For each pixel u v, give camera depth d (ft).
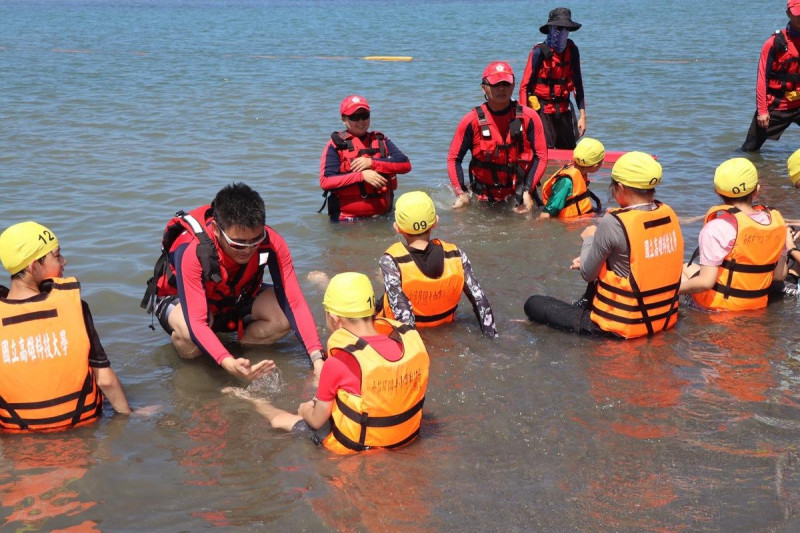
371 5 201.87
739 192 18.93
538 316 19.08
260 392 16.33
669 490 12.38
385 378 13.38
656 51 76.33
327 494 12.50
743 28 101.91
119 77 61.57
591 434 14.08
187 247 16.78
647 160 17.70
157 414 15.35
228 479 13.03
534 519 11.78
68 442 14.28
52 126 42.37
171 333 17.80
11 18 143.43
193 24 128.98
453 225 26.89
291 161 35.04
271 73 63.98
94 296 20.79
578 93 35.70
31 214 27.25
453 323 19.31
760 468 12.88
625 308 17.78
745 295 19.17
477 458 13.46
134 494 12.66
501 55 75.87
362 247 24.79
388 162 27.27
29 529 11.77
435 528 11.62
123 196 29.55
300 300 17.65
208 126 42.60
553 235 25.63
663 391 15.55
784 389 15.51
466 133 28.68
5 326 14.30
